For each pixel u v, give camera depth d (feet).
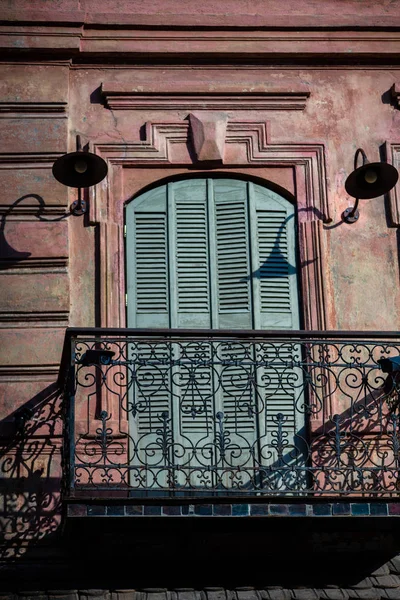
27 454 61.62
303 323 64.85
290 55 68.18
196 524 58.90
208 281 65.21
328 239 65.92
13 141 65.98
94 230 65.16
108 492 61.21
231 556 60.08
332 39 68.44
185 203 66.28
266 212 66.39
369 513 57.36
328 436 62.54
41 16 67.36
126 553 59.77
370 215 66.49
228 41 67.97
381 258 65.92
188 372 63.41
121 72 67.77
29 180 65.41
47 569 59.21
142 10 68.13
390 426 62.90
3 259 64.18
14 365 62.75
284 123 67.41
